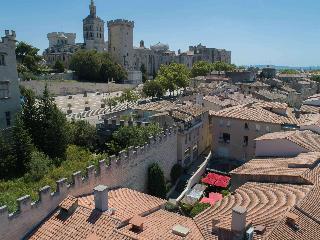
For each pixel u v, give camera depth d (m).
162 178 46.91
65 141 50.38
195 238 26.72
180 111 64.75
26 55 141.62
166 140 52.06
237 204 31.64
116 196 34.06
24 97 62.94
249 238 24.11
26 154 44.16
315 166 38.00
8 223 25.78
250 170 39.66
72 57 165.50
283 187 34.16
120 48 191.38
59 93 129.00
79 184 31.94
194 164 62.62
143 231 26.73
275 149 45.38
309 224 27.05
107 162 37.56
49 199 28.78
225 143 64.31
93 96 129.88
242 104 75.62
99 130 57.44
